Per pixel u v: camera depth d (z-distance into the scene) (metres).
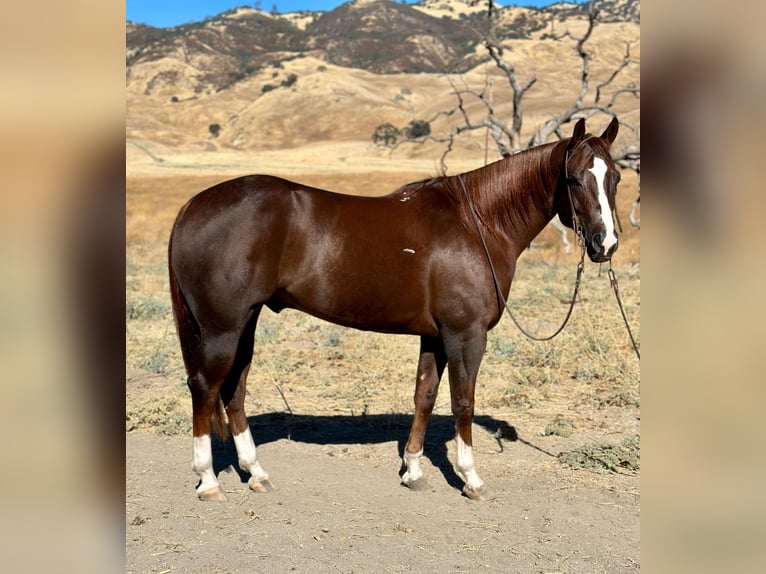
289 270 4.44
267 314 11.02
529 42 110.56
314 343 9.29
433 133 86.44
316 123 130.75
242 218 4.29
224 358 4.38
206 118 148.62
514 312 10.73
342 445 5.81
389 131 94.75
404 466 5.37
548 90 93.38
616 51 104.81
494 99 93.31
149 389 7.23
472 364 4.60
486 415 6.52
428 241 4.50
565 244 17.69
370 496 4.74
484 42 16.41
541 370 7.79
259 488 4.73
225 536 4.04
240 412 4.81
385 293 4.47
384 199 4.70
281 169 62.53
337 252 4.41
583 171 4.29
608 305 10.77
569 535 4.15
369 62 191.75
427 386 4.87
